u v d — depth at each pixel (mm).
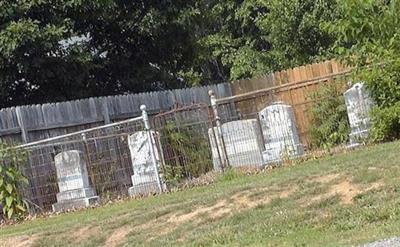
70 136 13289
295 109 16484
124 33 20891
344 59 12641
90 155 13586
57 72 17828
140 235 8344
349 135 13883
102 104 15539
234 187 9781
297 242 6941
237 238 7566
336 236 6934
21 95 18078
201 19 22797
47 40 16906
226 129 13781
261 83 18766
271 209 8273
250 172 12539
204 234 7871
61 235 8906
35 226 10180
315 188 8539
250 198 8797
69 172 12867
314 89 16094
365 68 12352
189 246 7602
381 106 12562
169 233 8203
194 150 14055
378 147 11258
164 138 13859
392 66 12125
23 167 12500
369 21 11562
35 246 8594
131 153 13109
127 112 16078
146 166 12922
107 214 9977
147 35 20828
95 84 20203
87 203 12617
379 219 7277
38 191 12766
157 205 9711
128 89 20969
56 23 17672
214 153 13648
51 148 13227
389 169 8641
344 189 8312
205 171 13984
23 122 13883
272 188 8984
